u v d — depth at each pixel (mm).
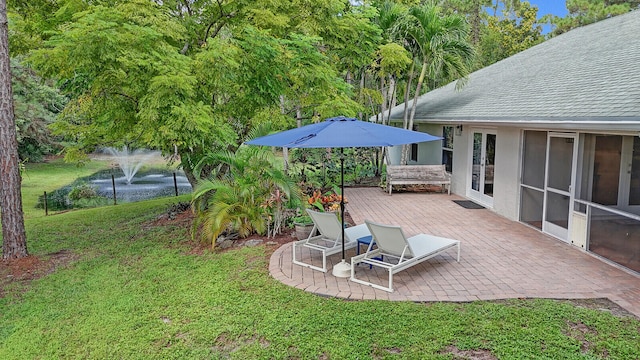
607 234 7117
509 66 15383
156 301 5973
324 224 7211
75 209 16234
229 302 5730
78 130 12219
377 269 6809
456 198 13164
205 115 8680
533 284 6035
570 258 7199
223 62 8875
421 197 13430
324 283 6250
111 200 18391
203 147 10023
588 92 7789
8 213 8453
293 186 9141
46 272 7820
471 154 12898
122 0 9180
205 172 11898
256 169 9172
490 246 7957
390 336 4637
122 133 11227
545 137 8875
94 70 8586
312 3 11148
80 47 7637
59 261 8461
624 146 6828
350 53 13195
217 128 9336
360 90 16891
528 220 9703
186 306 5730
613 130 6535
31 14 10656
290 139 6145
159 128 8461
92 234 10719
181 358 4496
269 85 10352
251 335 4852
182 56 8984
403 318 5023
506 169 10375
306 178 14703
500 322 4844
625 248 6715
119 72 8156
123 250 8852
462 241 8320
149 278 6938
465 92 14906
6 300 6449
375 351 4371
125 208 14641
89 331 5227
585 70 9648
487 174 11891
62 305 6145
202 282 6559
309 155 17172
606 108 6336
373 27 12797
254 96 10602
